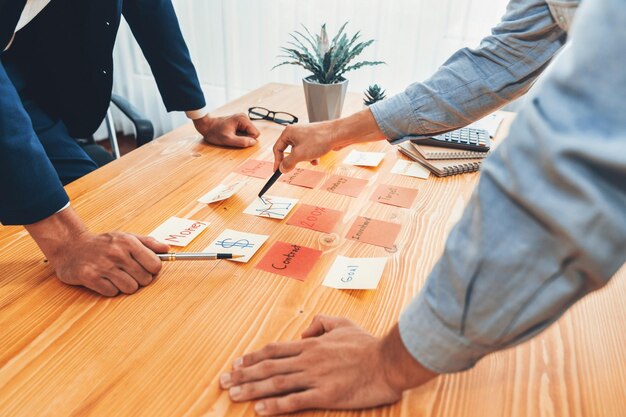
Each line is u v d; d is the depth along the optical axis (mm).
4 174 649
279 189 953
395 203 895
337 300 644
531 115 334
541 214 326
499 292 366
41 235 699
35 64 1197
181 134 1244
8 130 649
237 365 529
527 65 836
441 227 817
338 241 778
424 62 2006
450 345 419
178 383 513
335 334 530
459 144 1048
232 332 585
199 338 575
